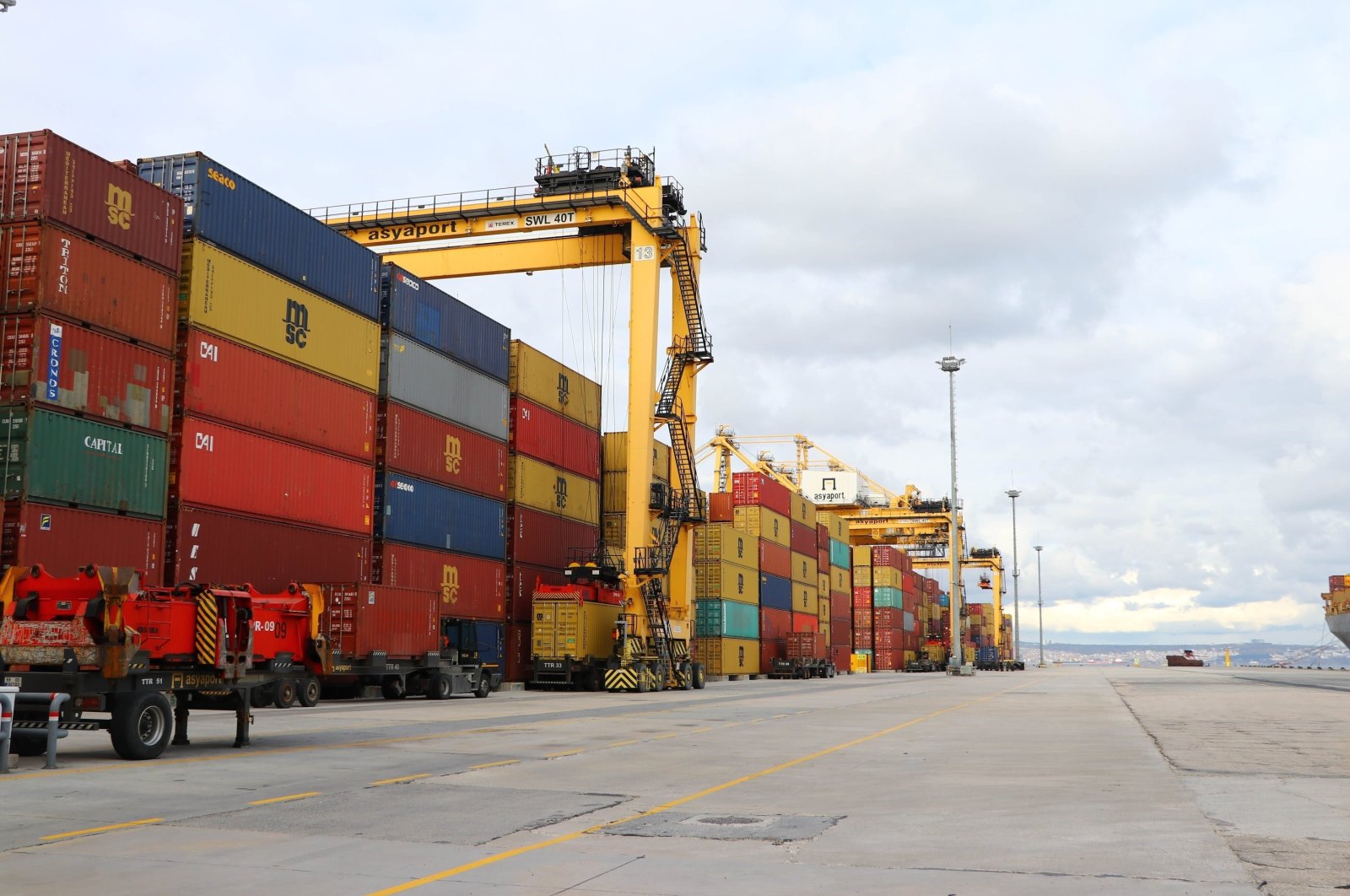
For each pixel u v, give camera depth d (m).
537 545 49.16
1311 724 25.78
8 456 24.50
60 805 11.45
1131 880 8.02
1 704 13.95
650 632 49.47
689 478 53.22
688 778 14.70
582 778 14.62
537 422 49.91
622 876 8.18
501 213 49.34
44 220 25.25
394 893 7.53
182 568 28.78
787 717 28.69
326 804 11.85
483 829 10.33
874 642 111.06
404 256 51.84
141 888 7.66
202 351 30.02
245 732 18.38
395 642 34.69
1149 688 53.66
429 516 40.41
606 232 50.00
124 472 27.02
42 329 25.03
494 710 31.08
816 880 8.04
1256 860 8.78
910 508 114.50
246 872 8.20
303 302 34.34
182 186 30.44
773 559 76.25
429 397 40.88
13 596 16.42
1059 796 12.81
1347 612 90.06
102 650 15.34
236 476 30.94
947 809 11.75
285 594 20.19
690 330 52.66
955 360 88.44
